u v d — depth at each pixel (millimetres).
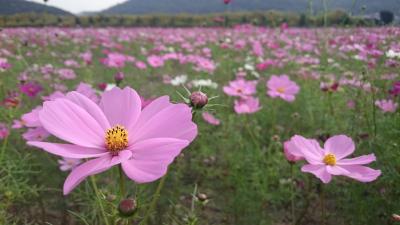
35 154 388
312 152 219
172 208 314
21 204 320
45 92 592
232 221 317
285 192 325
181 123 130
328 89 421
